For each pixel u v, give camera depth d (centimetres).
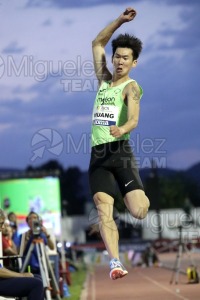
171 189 8388
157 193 3744
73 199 10231
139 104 859
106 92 870
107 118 861
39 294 1020
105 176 849
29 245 1551
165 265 4006
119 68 867
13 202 3631
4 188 3603
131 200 838
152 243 5191
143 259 4259
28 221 1564
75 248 5244
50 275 1639
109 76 901
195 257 4047
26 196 3597
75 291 2250
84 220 5634
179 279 2570
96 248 5616
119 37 874
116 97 863
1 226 1045
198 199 8556
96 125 866
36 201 3591
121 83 870
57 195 3628
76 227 5650
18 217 3609
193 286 2202
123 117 862
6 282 1021
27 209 3616
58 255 1902
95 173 854
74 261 4581
